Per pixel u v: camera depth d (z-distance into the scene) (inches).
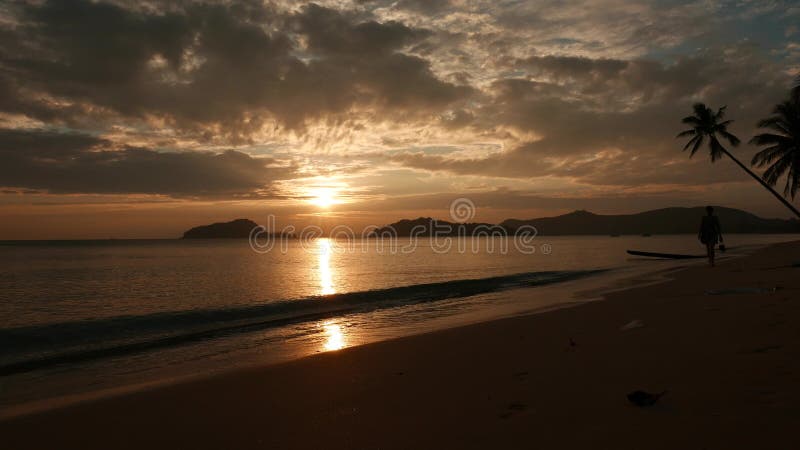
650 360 241.3
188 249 4288.9
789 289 454.0
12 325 584.4
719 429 144.6
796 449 125.3
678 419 157.2
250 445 181.9
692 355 241.0
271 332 518.3
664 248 2972.4
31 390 315.9
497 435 163.6
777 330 276.2
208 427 209.0
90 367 381.4
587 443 146.9
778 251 1461.6
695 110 1417.3
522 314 535.8
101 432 213.0
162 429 211.2
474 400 209.2
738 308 374.3
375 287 1010.1
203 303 779.4
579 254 2482.8
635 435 148.2
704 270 869.2
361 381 268.7
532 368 256.1
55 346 467.8
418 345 364.5
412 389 240.8
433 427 180.2
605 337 321.7
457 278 1222.9
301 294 889.5
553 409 183.9
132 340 489.4
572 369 243.0
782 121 1262.3
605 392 197.3
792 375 189.2
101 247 4972.9
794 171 1268.5
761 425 143.4
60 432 215.5
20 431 218.7
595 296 649.0
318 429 193.0
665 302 477.7
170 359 401.4
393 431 180.9
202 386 281.4
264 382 283.7
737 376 196.7
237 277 1318.9
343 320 580.7
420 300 744.3
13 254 3065.9
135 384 317.1
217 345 456.8
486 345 342.3
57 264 1987.0
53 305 789.9
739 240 4512.8
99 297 890.7
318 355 351.6
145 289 1019.3
